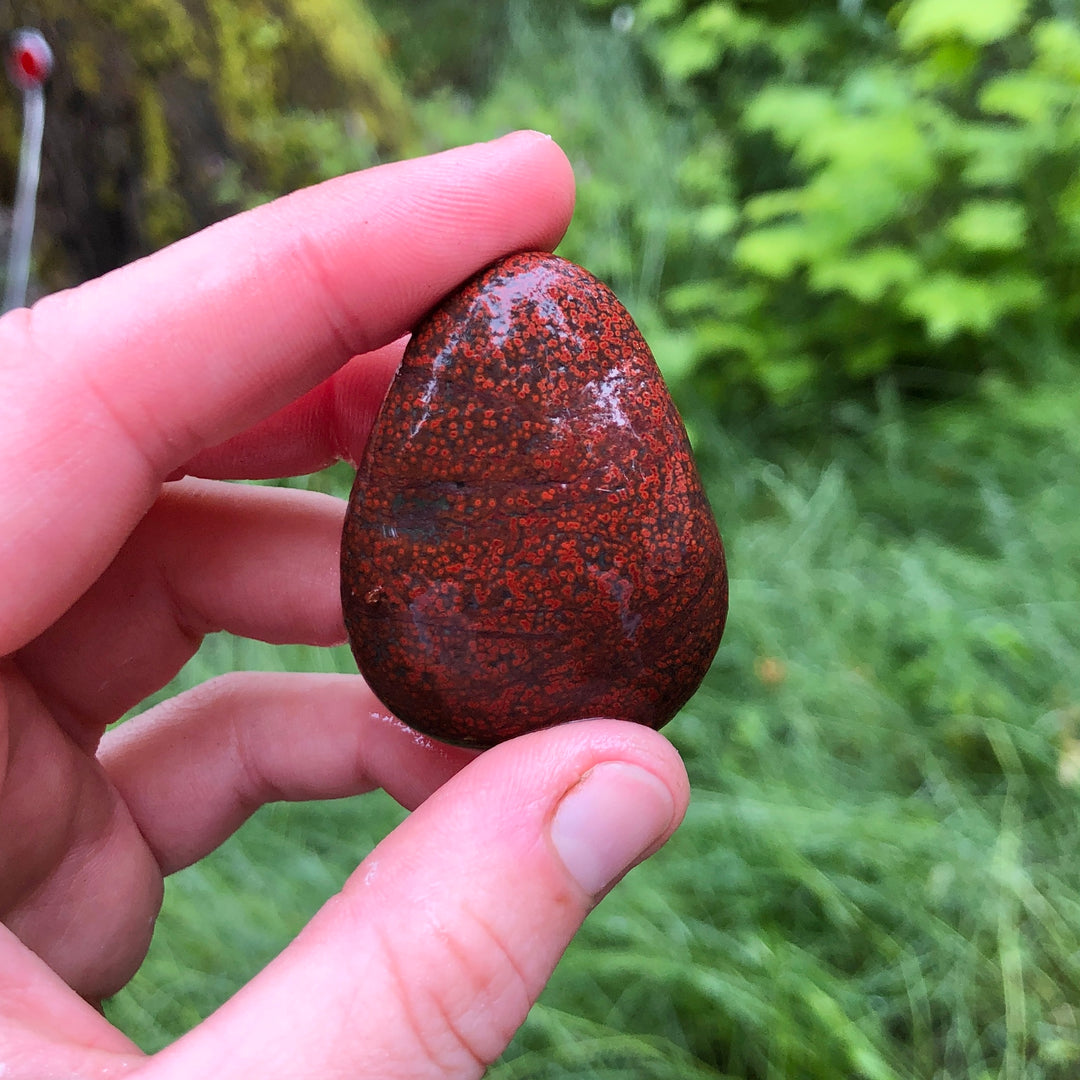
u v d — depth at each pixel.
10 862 0.12
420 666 0.11
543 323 0.11
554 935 0.10
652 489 0.11
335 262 0.12
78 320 0.11
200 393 0.12
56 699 0.14
